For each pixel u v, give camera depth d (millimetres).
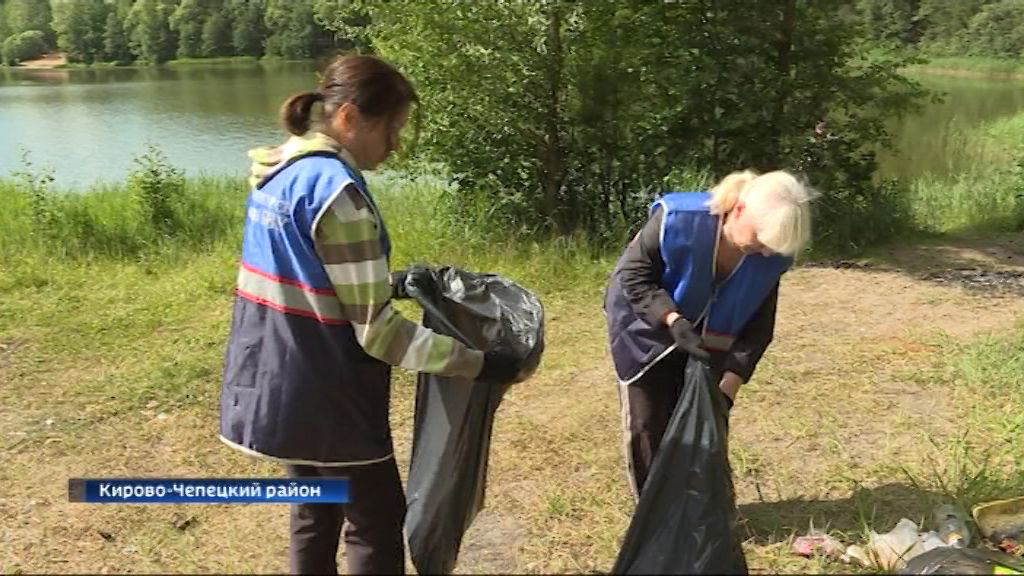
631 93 8445
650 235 3244
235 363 2559
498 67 8117
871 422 4852
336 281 2395
